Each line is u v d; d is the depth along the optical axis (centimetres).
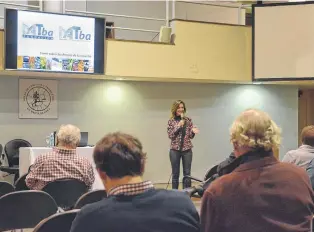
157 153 812
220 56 770
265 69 778
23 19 634
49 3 709
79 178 330
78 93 764
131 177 148
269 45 775
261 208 148
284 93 912
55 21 657
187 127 646
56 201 326
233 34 780
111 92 786
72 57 671
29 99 730
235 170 158
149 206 146
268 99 898
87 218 143
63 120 754
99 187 430
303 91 1116
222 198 151
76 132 338
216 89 855
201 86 844
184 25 745
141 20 1039
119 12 1023
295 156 317
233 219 149
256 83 852
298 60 763
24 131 727
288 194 151
